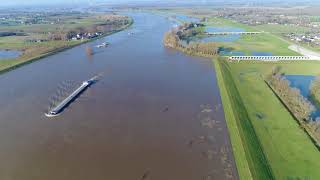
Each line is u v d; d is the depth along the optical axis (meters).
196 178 90.50
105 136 112.81
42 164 97.56
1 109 135.75
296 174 91.69
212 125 120.56
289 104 140.00
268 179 89.19
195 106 138.25
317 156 100.06
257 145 105.81
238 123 118.31
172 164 96.69
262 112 131.75
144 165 96.31
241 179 89.31
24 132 116.00
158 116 128.50
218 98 147.38
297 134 113.31
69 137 112.38
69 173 93.12
